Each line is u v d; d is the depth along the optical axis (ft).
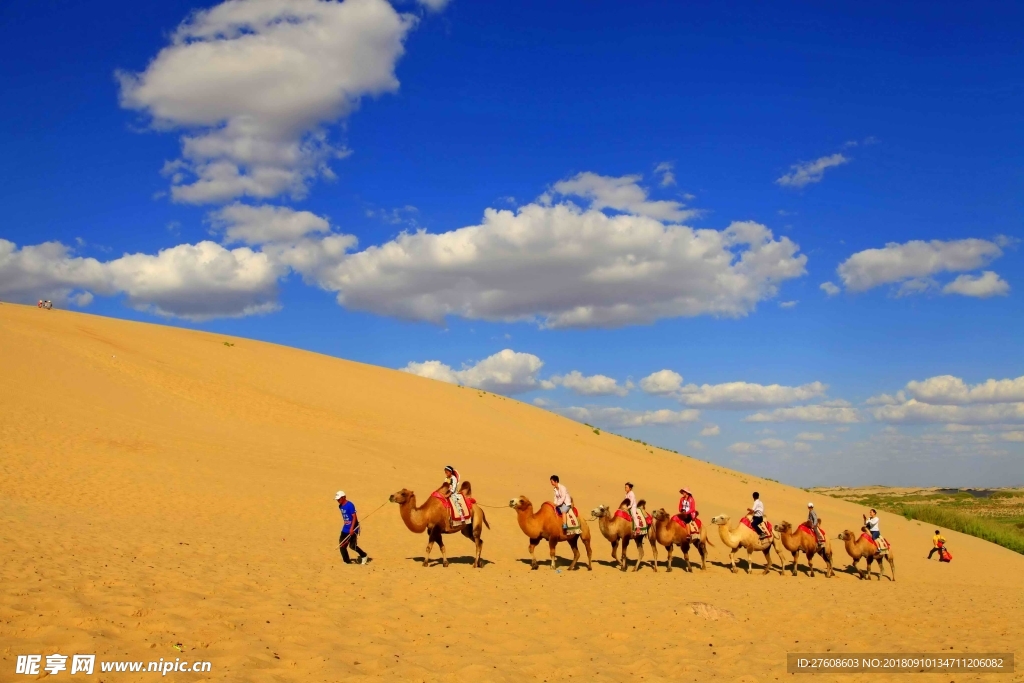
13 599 31.65
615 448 176.24
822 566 88.84
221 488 81.15
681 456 200.75
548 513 61.26
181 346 154.40
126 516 65.10
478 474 110.73
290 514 75.00
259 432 113.70
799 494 169.68
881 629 45.91
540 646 35.88
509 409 189.98
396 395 165.07
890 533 129.29
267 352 172.76
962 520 163.73
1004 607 60.13
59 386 110.42
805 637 41.98
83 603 32.89
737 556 89.20
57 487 72.33
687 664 33.91
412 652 32.65
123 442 93.97
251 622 34.09
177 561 47.32
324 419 130.41
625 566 66.39
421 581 49.34
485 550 70.79
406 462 110.32
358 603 40.93
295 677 27.43
